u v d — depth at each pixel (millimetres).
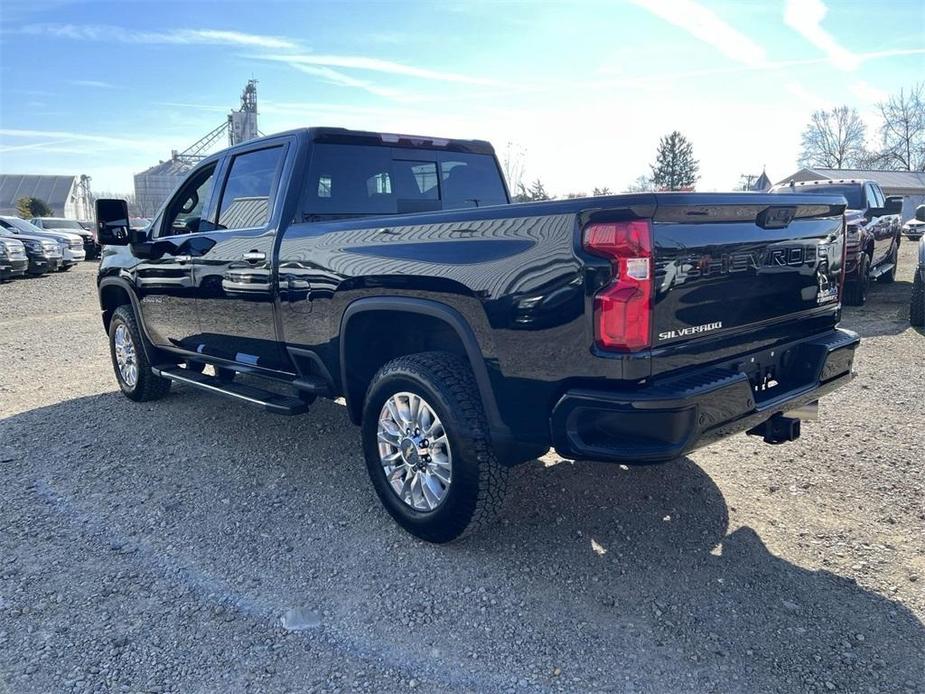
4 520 3789
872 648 2639
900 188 52531
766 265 3158
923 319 8539
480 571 3207
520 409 2967
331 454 4707
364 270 3500
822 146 75000
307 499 4012
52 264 20125
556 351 2775
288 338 4117
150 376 5844
